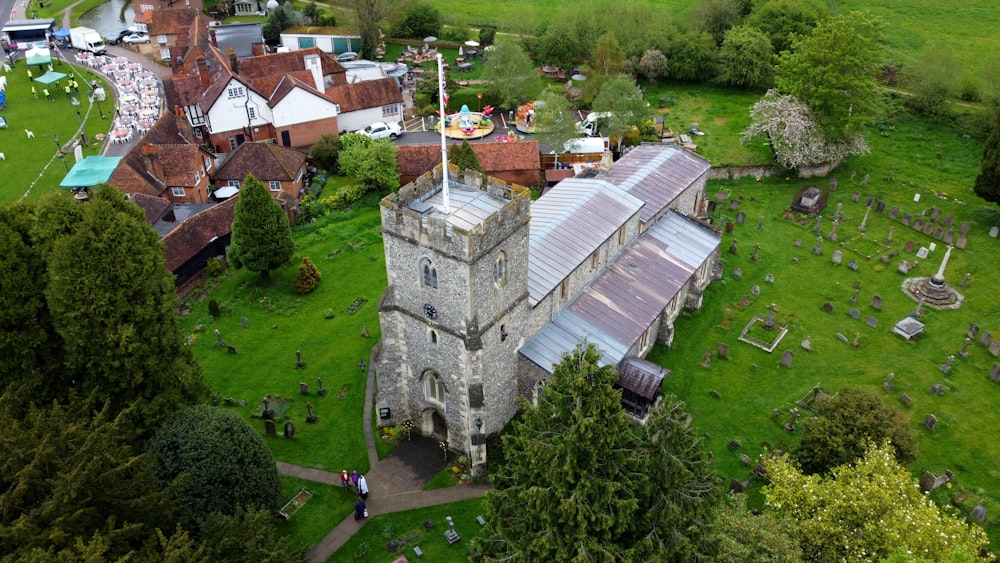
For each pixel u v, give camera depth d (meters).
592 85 116.06
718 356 66.50
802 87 96.44
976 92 111.69
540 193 93.38
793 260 79.75
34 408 41.16
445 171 47.78
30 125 113.44
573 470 36.81
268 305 73.00
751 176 96.81
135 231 48.72
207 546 40.44
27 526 33.47
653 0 162.12
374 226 86.12
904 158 100.88
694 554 38.69
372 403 61.09
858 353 67.00
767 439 58.25
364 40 135.00
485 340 51.09
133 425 48.91
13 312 47.50
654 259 69.19
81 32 141.00
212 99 101.12
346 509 52.09
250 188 71.06
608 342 59.28
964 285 75.31
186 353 53.22
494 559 39.50
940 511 47.56
